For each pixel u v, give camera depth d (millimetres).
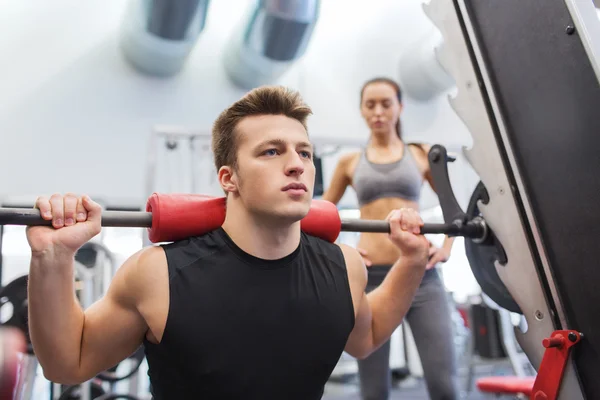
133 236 3791
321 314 863
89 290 2219
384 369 1543
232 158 861
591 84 902
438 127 4305
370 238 1643
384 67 4277
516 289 1070
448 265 4398
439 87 4113
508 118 1089
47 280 765
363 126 4148
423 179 1725
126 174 3496
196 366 794
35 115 3359
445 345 1467
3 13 3410
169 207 873
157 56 3359
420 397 3332
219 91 3816
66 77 3465
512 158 1071
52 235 773
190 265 819
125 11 3264
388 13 4344
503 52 1092
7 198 3223
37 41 3441
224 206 916
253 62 3447
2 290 1688
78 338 804
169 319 784
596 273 914
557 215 988
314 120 4031
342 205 3840
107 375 1943
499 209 1101
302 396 873
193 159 2402
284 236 840
